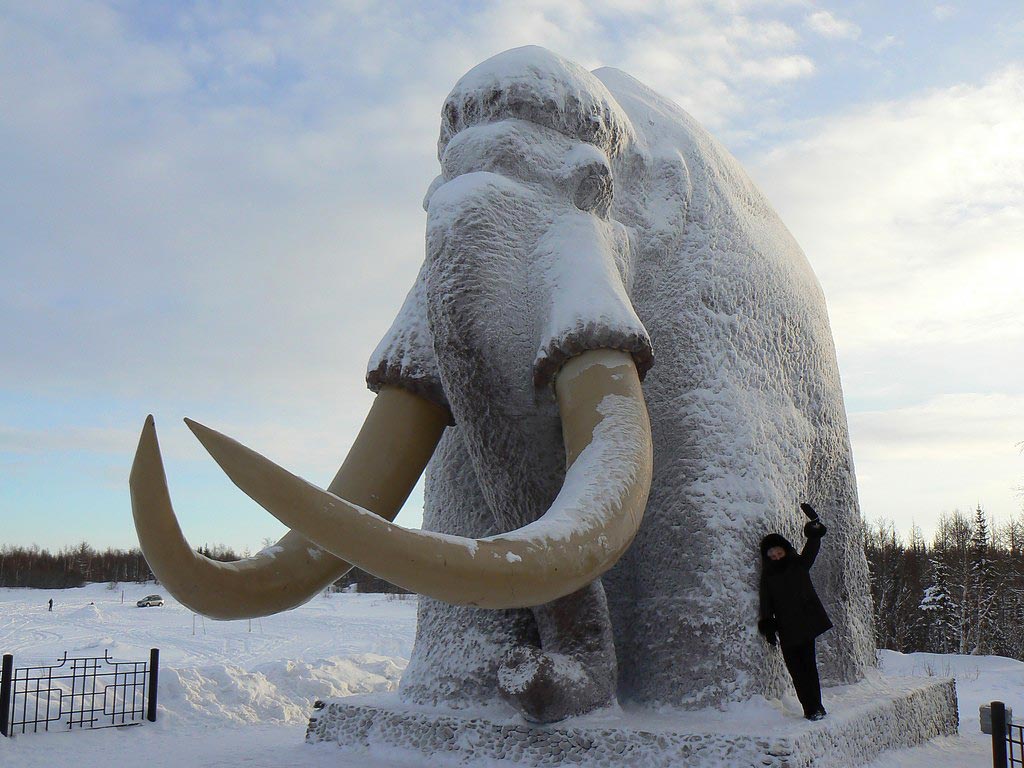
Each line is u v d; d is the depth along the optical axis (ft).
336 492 14.02
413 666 17.24
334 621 97.96
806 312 18.81
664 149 17.85
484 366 12.88
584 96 15.02
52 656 55.06
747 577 14.88
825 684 17.51
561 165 14.37
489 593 9.54
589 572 10.36
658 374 16.15
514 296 13.19
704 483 15.34
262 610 11.96
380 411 14.78
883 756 15.56
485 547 9.64
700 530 15.05
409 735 15.29
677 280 16.70
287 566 12.30
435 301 12.95
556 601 14.11
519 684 13.50
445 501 17.74
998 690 38.83
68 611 117.91
